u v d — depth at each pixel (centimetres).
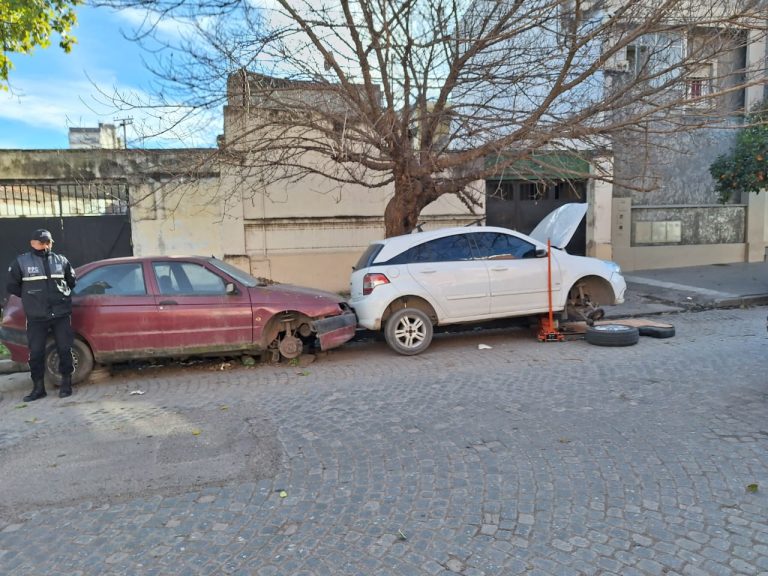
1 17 884
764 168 1070
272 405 566
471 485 376
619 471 388
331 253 1289
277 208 1248
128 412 565
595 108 812
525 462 407
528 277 820
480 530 323
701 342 779
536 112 817
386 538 320
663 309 1070
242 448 455
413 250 796
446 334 914
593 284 877
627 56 1084
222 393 620
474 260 807
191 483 396
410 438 461
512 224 1436
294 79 864
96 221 1191
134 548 320
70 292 643
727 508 336
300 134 988
